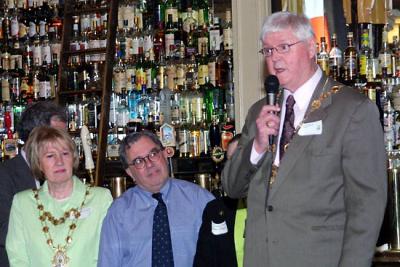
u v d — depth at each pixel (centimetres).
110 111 690
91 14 705
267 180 274
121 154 377
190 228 367
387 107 585
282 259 265
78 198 369
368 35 597
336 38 591
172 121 679
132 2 706
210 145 666
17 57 741
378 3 597
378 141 262
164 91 683
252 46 604
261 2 602
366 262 254
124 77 694
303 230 263
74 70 702
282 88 287
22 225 367
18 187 399
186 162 653
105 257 362
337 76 587
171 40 687
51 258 359
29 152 369
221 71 667
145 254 362
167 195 372
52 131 368
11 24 745
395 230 422
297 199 264
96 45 700
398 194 422
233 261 347
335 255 261
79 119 689
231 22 663
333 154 262
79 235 362
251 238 275
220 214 352
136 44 697
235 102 614
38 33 739
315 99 272
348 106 264
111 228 365
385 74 588
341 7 598
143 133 373
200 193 376
